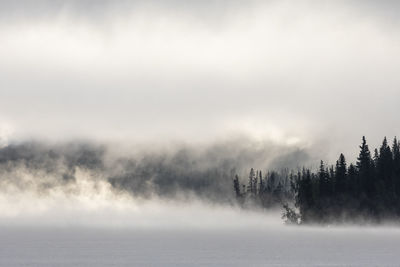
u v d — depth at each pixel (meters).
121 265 196.50
